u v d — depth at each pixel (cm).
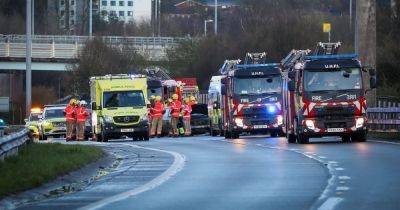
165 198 3634
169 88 12681
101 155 6109
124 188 4069
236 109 9969
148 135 10100
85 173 4925
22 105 18150
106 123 9944
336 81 7781
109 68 17650
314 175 4519
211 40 18062
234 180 4369
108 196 3744
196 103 13788
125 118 9981
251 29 16650
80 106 10881
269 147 7331
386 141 7819
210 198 3606
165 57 18950
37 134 12131
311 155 6053
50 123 11981
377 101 10275
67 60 18750
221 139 9731
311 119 7756
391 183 4034
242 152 6644
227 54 17288
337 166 5047
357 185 3978
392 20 13150
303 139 7900
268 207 3266
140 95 10175
